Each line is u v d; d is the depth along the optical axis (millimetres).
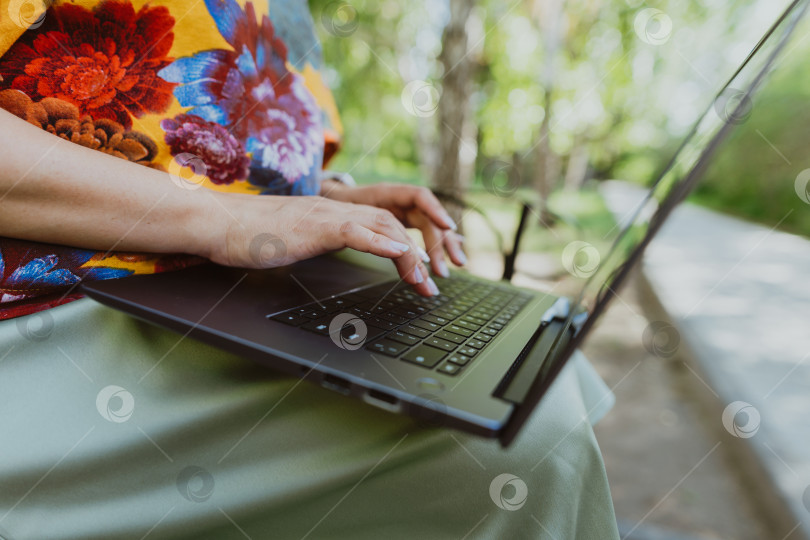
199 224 460
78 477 399
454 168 3117
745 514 1323
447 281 763
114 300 424
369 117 5707
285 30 687
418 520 464
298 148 677
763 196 7879
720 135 346
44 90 441
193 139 535
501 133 5914
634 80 5863
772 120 7289
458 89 3066
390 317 504
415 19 4051
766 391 1932
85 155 409
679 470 1521
